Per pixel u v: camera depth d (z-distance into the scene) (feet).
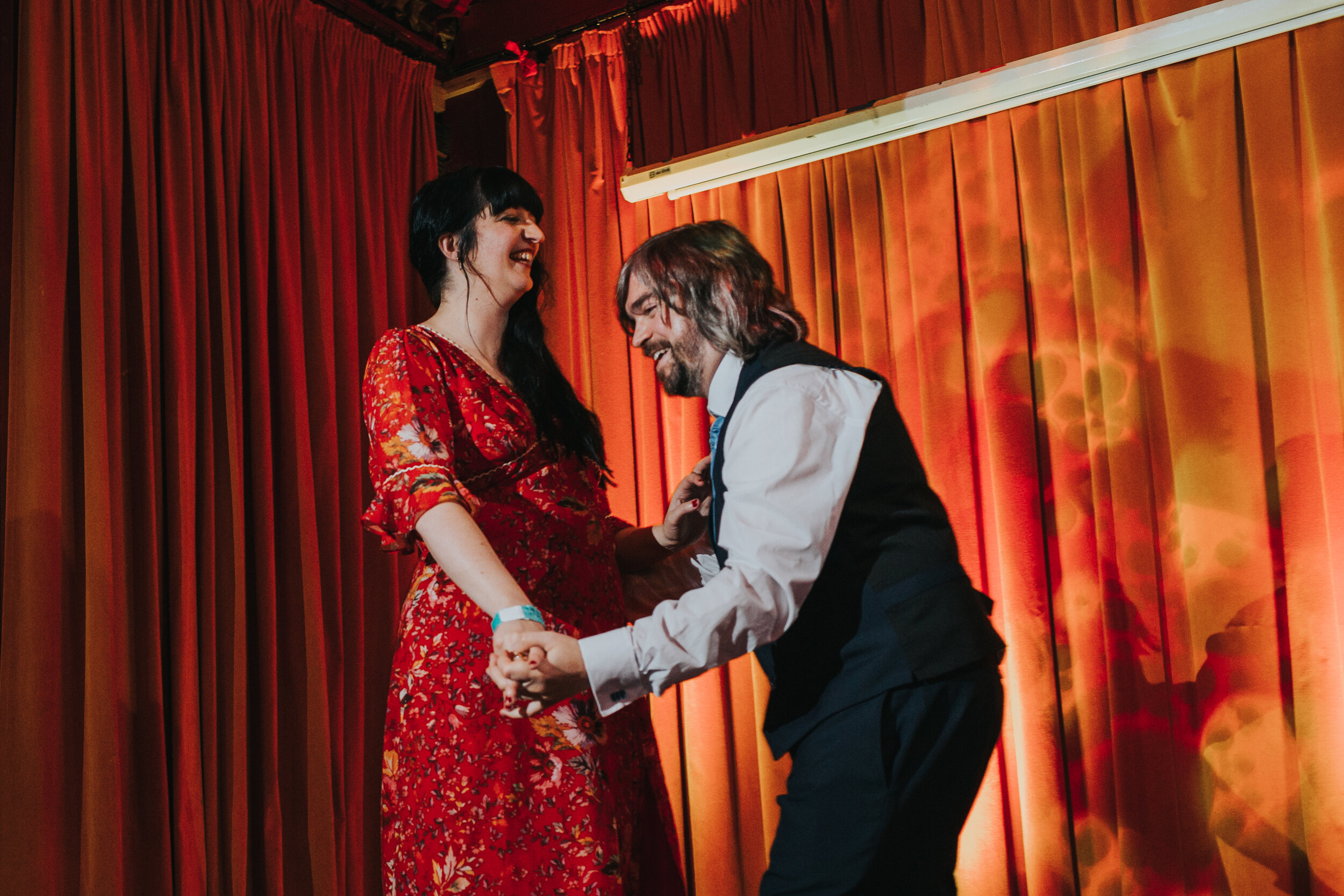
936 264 7.97
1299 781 6.61
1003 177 7.77
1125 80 7.42
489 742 4.46
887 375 8.18
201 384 7.53
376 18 9.99
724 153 8.62
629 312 4.63
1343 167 6.72
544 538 4.81
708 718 8.58
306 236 8.59
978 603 4.05
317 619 7.82
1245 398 6.83
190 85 7.81
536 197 5.45
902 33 8.32
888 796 3.66
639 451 9.23
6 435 6.62
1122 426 7.19
